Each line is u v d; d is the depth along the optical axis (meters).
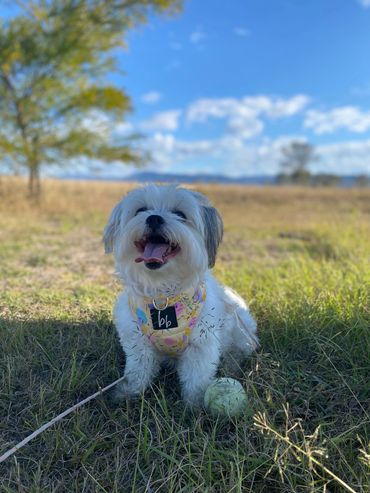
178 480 0.48
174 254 0.64
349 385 0.65
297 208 4.36
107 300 1.07
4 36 3.18
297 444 0.52
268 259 1.60
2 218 2.60
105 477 0.49
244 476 0.48
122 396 0.67
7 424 0.60
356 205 4.48
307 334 0.79
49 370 0.73
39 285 1.22
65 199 3.65
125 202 0.71
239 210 4.09
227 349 0.78
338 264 1.37
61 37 3.29
